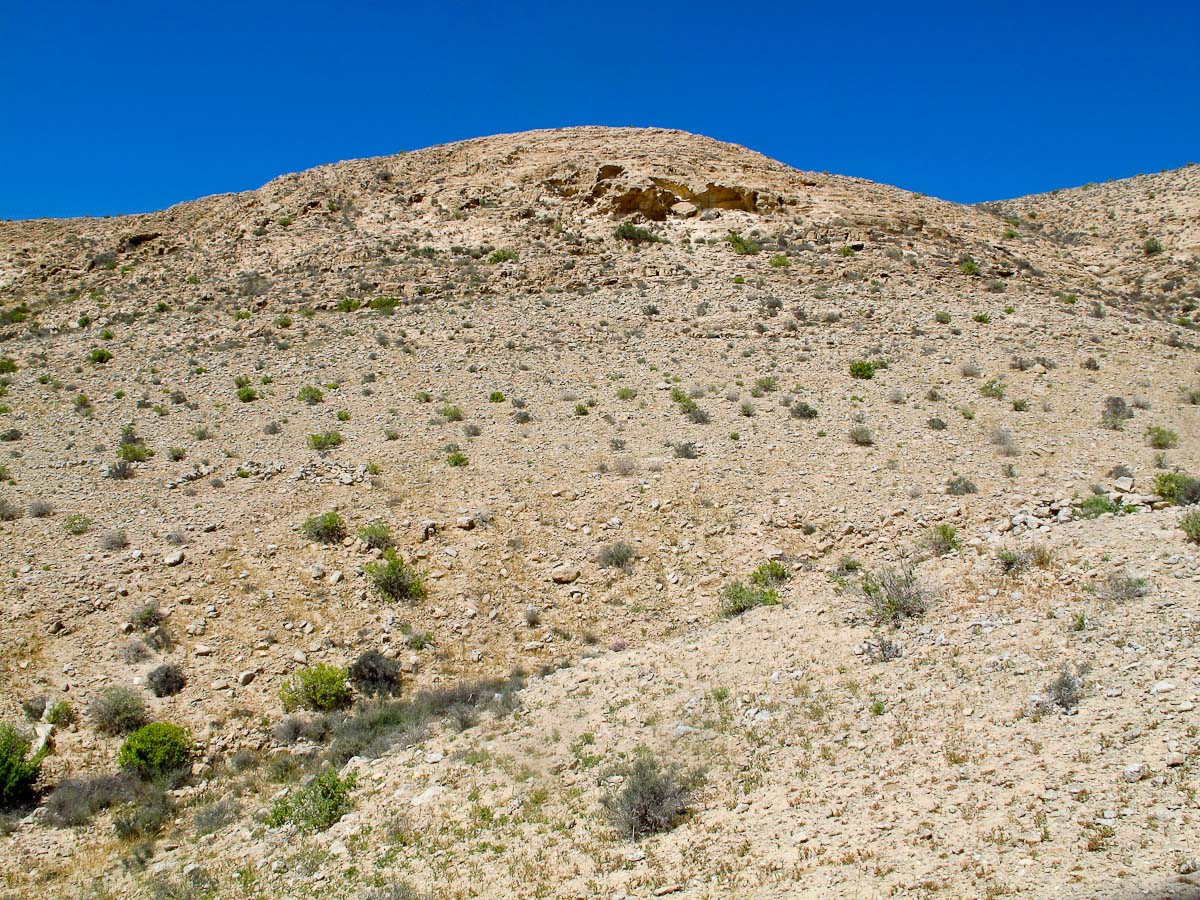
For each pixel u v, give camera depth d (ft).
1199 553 37.14
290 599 49.85
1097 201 202.08
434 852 29.48
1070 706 28.25
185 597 49.29
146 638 46.47
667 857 26.22
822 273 113.50
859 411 73.15
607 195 135.23
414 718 41.75
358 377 86.43
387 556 52.95
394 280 114.21
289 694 43.78
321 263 122.72
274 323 104.58
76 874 32.63
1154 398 73.41
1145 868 19.63
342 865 29.86
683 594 51.19
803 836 25.35
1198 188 183.11
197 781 39.14
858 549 52.85
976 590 39.60
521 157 155.84
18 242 177.78
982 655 33.76
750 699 35.50
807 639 39.78
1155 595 34.17
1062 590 37.14
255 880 30.12
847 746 30.35
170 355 96.99
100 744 40.65
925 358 85.40
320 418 75.87
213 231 149.48
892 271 114.21
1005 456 62.90
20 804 37.22
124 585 49.93
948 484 58.59
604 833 28.53
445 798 32.94
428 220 136.67
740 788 29.48
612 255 121.39
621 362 87.86
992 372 80.84
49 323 122.72
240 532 55.26
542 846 28.50
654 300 105.50
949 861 22.11
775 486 60.44
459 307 106.22
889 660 35.70
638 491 60.23
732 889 23.63
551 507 58.75
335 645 47.34
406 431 71.77
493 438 69.82
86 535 55.57
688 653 42.04
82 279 145.79
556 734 36.60
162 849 33.94
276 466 64.54
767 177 144.97
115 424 77.25
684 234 128.16
